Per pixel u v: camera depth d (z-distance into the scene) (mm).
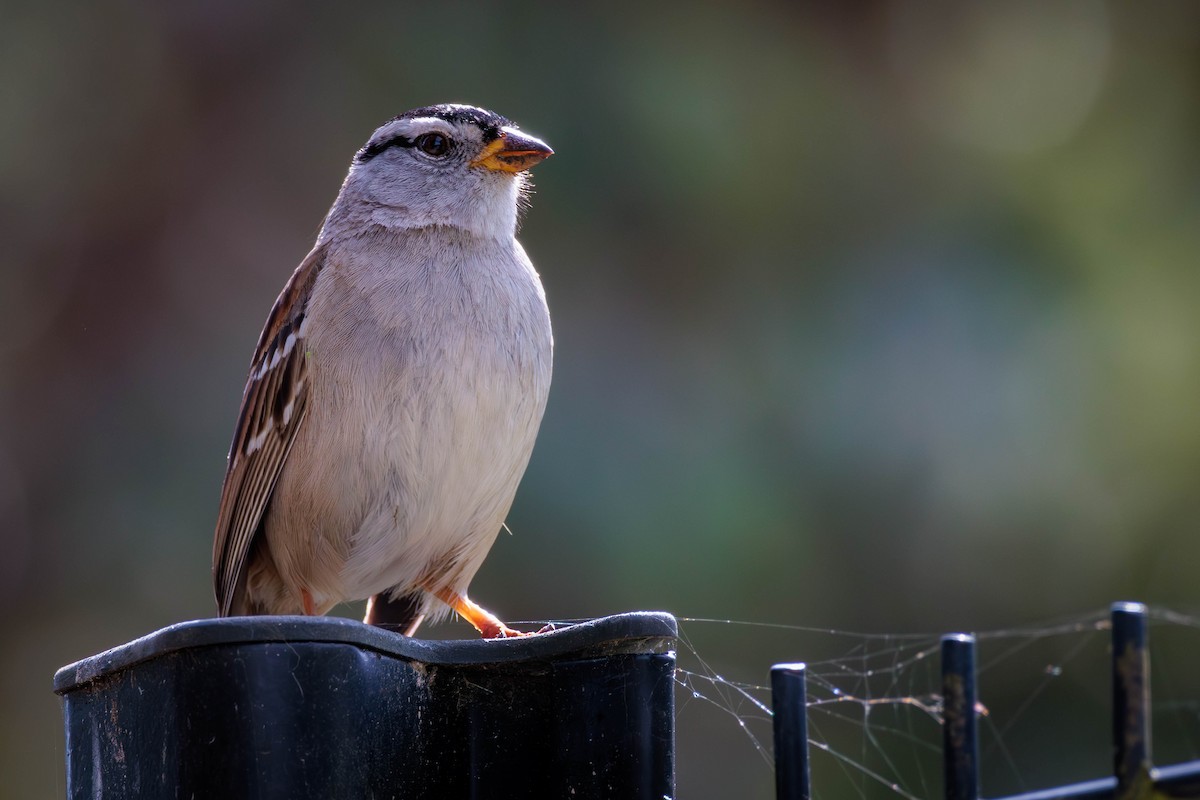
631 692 3922
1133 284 12648
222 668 3604
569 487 11539
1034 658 11578
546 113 12781
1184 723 10930
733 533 11555
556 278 12422
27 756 12273
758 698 11070
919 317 12547
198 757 3580
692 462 11914
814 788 10062
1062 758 11367
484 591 11125
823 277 12758
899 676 10203
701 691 10945
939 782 9969
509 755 4016
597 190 12625
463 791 3982
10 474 13008
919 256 12836
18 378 13227
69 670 4195
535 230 12492
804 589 11523
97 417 13219
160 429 13102
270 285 13281
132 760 3844
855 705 10266
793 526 11766
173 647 3639
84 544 12703
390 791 3814
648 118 12672
